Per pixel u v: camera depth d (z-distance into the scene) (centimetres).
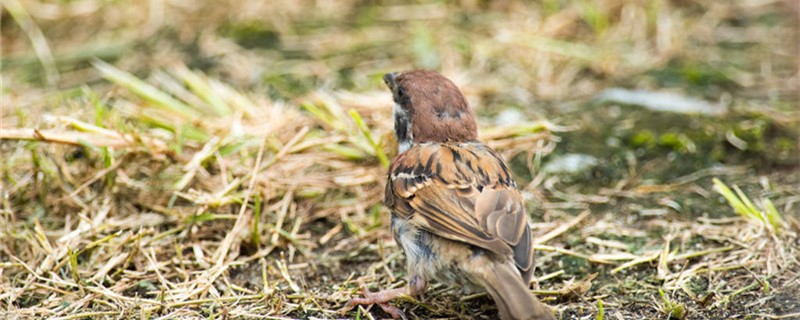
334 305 909
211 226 1035
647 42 1534
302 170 1125
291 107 1311
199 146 1109
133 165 1084
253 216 1047
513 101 1371
